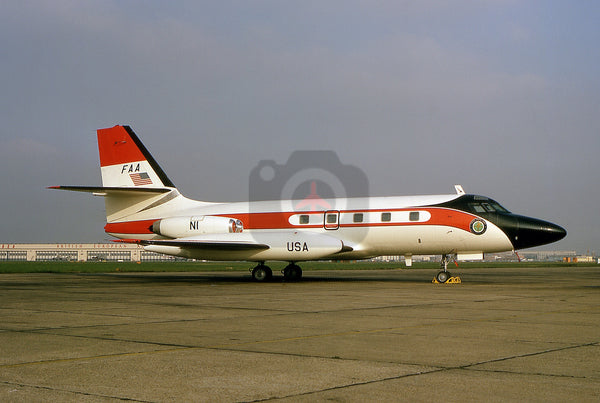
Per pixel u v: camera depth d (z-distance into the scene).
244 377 7.03
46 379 6.92
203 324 11.73
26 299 17.62
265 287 23.70
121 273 42.25
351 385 6.64
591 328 11.09
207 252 28.03
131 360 8.03
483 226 25.42
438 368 7.52
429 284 26.33
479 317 12.88
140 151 30.97
